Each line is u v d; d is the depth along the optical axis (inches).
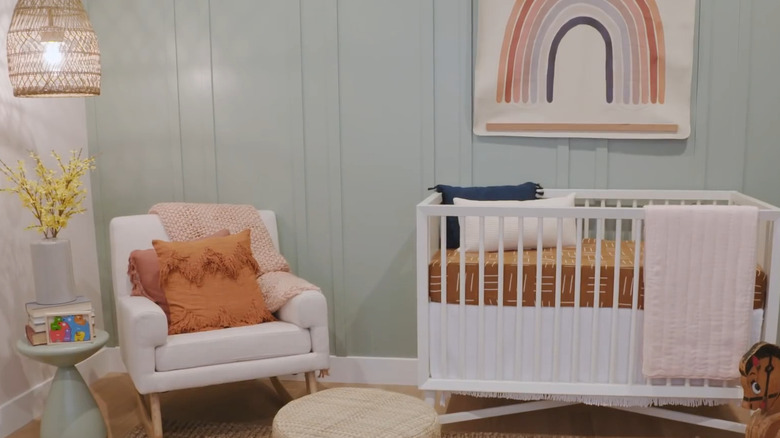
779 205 122.4
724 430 113.7
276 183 135.6
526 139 127.4
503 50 125.0
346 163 133.0
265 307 117.1
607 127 124.1
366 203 133.4
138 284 116.2
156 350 105.5
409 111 130.0
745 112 121.3
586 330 104.4
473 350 107.0
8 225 117.6
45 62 105.7
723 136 122.5
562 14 122.9
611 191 123.0
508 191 123.1
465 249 115.0
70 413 108.6
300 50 131.5
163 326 104.9
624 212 99.2
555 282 103.0
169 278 113.8
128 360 109.3
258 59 133.0
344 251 135.2
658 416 108.3
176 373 105.9
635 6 120.7
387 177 132.2
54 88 106.4
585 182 126.8
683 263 98.0
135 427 117.3
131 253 118.3
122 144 138.7
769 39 119.6
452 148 129.6
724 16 120.1
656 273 98.3
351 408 88.7
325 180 134.0
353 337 136.9
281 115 133.8
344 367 137.4
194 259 115.0
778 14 118.9
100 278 142.4
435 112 129.3
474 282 105.2
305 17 130.6
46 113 127.7
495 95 126.3
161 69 135.9
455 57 127.6
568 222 117.1
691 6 119.5
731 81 121.0
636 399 104.8
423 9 127.3
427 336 106.8
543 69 124.5
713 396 101.6
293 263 136.9
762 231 104.8
